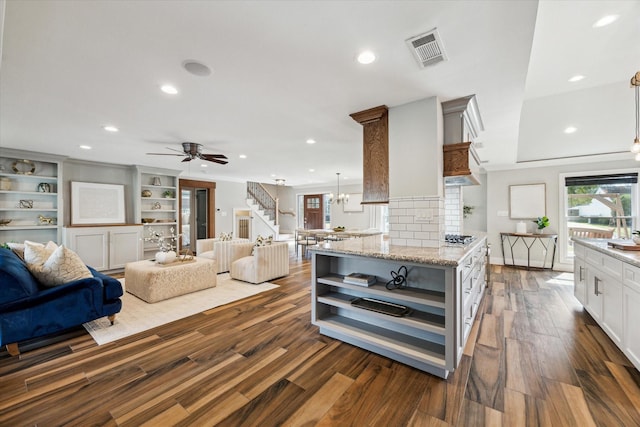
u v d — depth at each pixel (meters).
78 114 3.02
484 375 1.98
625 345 2.15
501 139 3.97
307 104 2.79
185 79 2.27
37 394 1.77
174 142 4.26
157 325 2.85
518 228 5.73
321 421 1.54
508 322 2.95
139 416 1.58
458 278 1.96
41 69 2.09
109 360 2.18
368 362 2.15
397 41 1.78
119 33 1.68
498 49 1.87
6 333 2.20
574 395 1.75
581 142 4.76
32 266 2.62
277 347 2.39
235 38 1.74
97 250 5.35
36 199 5.01
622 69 3.07
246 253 5.41
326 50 1.88
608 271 2.49
